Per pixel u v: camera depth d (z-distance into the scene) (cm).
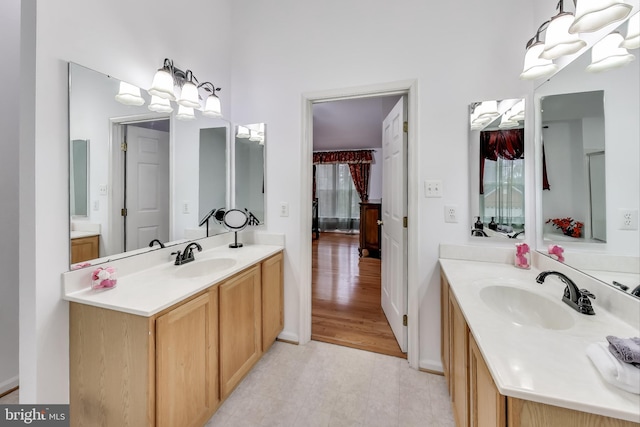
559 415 64
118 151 147
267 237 224
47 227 115
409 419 147
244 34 229
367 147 682
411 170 190
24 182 113
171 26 179
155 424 110
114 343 113
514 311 131
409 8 187
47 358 115
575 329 92
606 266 109
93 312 116
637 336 87
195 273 175
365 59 196
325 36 206
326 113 416
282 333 224
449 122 180
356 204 736
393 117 227
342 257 502
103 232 139
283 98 218
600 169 114
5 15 166
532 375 69
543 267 154
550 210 149
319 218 759
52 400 117
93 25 134
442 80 180
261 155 224
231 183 233
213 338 143
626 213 102
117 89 145
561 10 113
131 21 153
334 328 244
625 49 103
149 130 165
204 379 136
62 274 119
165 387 114
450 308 147
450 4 179
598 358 70
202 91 205
